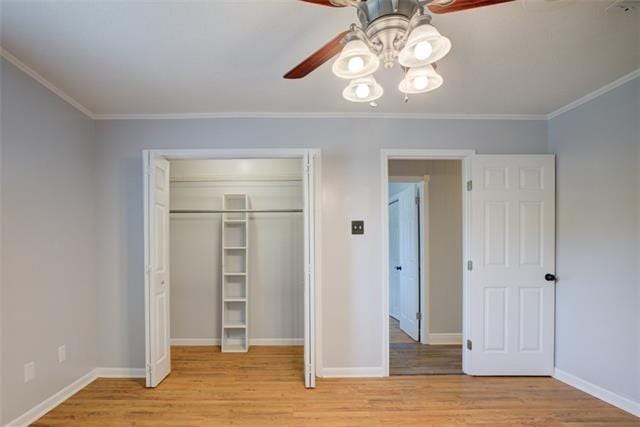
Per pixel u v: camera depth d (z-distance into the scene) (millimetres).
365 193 3164
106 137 3133
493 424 2311
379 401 2621
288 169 4168
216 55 2164
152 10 1729
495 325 3084
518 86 2609
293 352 3748
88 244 2994
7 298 2137
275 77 2455
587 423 2320
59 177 2637
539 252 3090
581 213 2836
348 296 3117
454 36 1955
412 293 4410
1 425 2076
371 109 3072
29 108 2338
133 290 3092
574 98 2824
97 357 3057
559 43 2029
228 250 4105
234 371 3201
